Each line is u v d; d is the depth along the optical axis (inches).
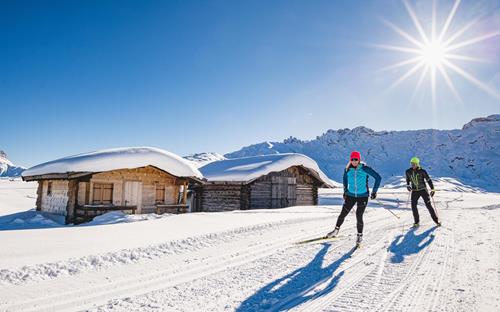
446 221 405.1
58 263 197.5
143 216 509.7
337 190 2166.6
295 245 272.5
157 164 646.5
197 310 137.8
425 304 139.3
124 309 139.1
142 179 663.8
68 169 570.9
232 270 199.9
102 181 615.8
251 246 270.4
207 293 158.9
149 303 145.9
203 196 931.3
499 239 265.9
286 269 200.7
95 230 316.8
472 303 138.0
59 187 646.5
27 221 593.3
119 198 632.4
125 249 235.3
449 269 190.9
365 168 268.7
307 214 498.6
